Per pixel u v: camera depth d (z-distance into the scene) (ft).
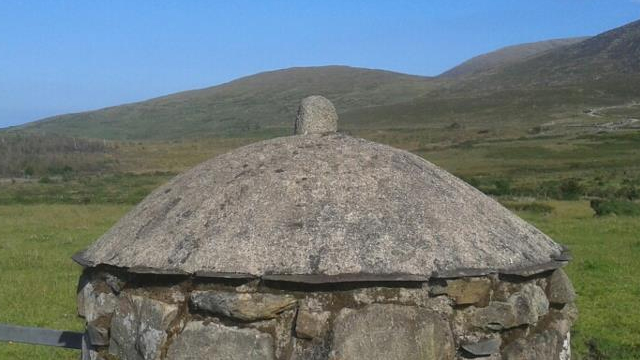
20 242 55.98
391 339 11.60
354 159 13.62
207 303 11.97
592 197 100.17
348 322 11.57
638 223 64.18
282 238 12.04
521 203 83.41
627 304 34.63
